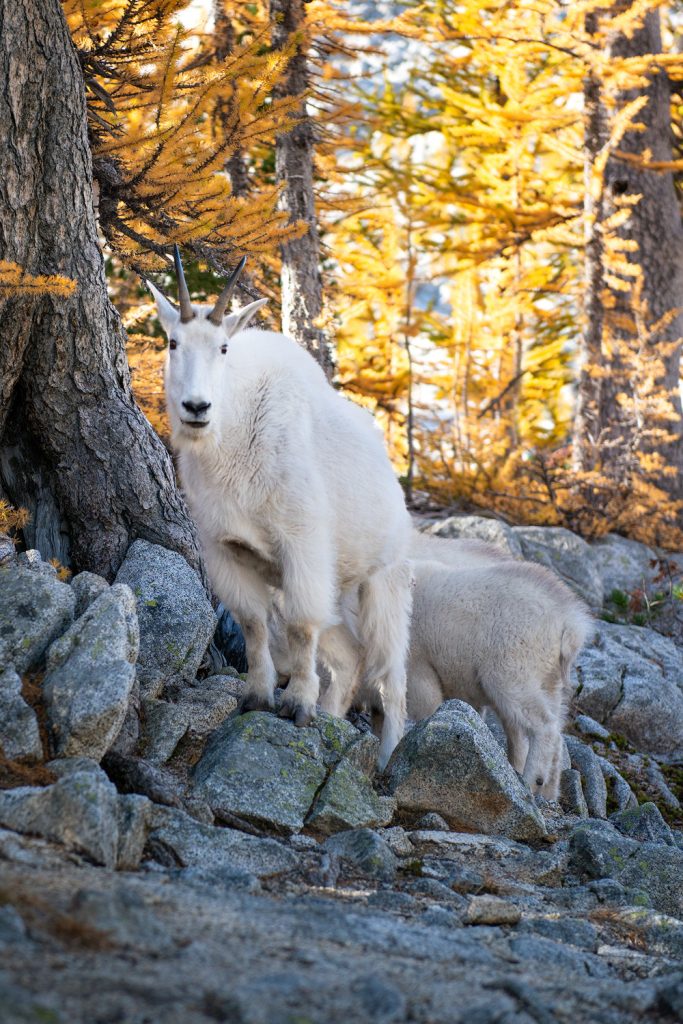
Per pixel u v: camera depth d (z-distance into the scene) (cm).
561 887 856
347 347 3203
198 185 1324
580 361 2538
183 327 888
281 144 1812
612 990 584
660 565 1909
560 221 2648
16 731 752
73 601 869
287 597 919
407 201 3002
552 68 2825
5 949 473
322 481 941
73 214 1114
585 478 2211
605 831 980
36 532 1131
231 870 700
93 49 1299
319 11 1791
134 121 1494
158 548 1105
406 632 1075
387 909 710
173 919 563
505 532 1741
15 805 667
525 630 1140
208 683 1001
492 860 867
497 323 3250
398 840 849
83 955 488
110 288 2217
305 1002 478
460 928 694
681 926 758
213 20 1697
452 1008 507
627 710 1456
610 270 2402
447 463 2378
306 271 1814
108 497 1126
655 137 2512
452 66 2769
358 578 1036
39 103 1084
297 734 880
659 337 2458
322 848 806
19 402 1136
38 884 571
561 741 1145
